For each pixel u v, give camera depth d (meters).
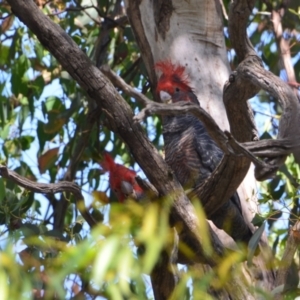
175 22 9.27
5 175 6.91
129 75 11.54
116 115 6.82
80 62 6.94
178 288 4.92
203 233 6.01
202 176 8.79
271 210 7.32
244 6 6.75
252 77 6.30
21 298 4.22
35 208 10.56
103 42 11.04
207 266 7.14
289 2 10.82
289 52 10.55
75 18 11.55
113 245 4.20
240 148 5.75
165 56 9.24
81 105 11.35
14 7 7.14
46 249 6.12
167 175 6.81
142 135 6.82
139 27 9.49
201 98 8.95
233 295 5.95
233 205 7.95
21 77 11.11
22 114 11.26
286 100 6.05
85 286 5.38
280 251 10.00
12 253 4.40
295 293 6.08
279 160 5.87
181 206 6.74
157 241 4.43
